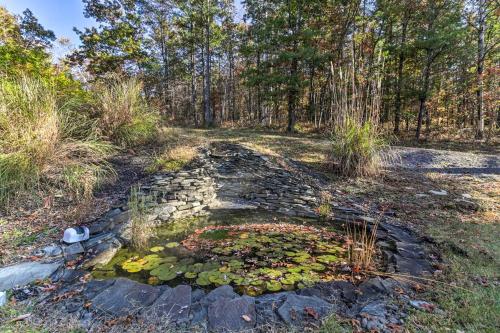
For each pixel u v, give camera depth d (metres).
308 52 8.68
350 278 1.94
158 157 4.88
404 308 1.52
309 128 10.77
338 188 4.09
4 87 3.52
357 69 5.16
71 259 2.10
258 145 6.64
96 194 3.42
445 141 8.86
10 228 2.46
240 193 3.96
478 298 1.58
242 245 2.53
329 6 9.73
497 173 5.05
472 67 11.29
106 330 1.36
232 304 1.56
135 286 1.74
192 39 14.04
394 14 9.14
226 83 19.23
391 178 4.59
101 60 12.71
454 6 8.15
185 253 2.38
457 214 3.14
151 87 14.48
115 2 12.79
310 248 2.47
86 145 3.82
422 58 9.20
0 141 3.08
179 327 1.39
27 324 1.39
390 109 10.38
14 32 9.78
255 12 11.66
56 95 4.46
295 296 1.66
